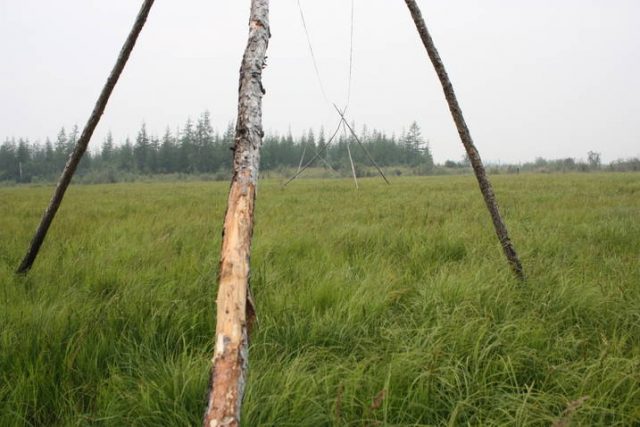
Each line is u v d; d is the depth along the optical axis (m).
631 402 2.21
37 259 5.00
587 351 2.70
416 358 2.56
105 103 4.21
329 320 3.14
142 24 4.02
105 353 2.77
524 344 2.76
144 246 5.71
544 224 7.40
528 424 2.09
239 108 2.53
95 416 2.19
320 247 5.60
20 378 2.39
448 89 4.09
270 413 2.09
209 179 69.56
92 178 69.06
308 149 87.38
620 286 3.59
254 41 2.82
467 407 2.23
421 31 4.02
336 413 1.97
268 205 11.54
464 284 3.68
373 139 93.31
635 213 8.30
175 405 2.15
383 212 9.59
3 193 22.36
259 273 4.13
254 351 2.78
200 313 3.23
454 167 79.00
